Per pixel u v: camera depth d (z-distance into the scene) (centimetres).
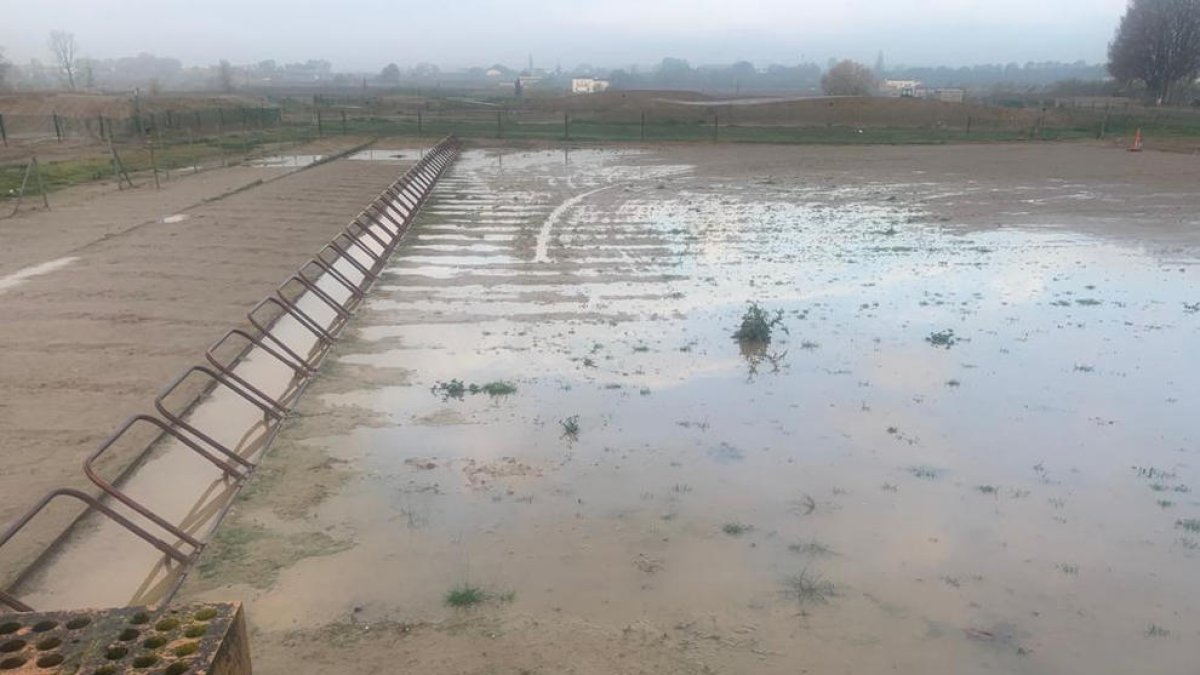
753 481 621
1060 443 691
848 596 480
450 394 781
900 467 647
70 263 1216
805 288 1179
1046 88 9856
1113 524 565
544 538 539
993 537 546
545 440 688
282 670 409
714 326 1001
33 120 3684
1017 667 422
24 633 234
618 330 986
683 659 423
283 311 1017
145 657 222
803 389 803
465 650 427
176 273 1177
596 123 4197
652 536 543
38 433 660
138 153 2847
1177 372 854
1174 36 6059
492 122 4325
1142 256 1395
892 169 2650
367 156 2936
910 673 416
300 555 515
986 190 2186
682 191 2186
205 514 569
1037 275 1257
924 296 1137
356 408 747
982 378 834
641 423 723
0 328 914
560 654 425
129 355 843
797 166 2739
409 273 1266
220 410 735
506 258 1375
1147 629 455
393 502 584
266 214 1678
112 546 525
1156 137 3628
